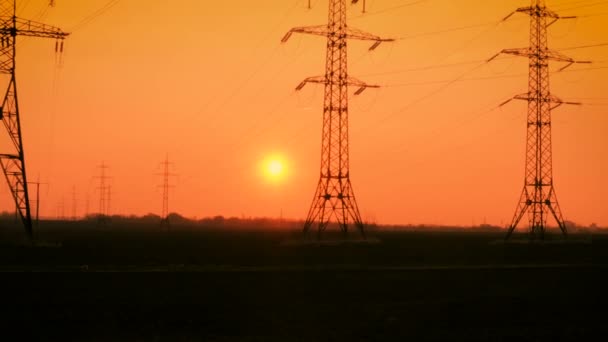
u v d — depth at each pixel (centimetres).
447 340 3409
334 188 8906
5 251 7400
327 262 6794
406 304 4369
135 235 14975
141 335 3453
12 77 7200
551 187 10094
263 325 3706
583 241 10725
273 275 5397
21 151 7550
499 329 3681
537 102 9750
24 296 4338
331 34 8388
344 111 8612
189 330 3575
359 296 4612
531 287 5072
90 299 4312
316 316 3959
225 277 5250
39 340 3312
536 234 10962
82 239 11844
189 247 9344
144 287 4759
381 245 9856
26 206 7850
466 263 6862
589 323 3866
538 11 9544
